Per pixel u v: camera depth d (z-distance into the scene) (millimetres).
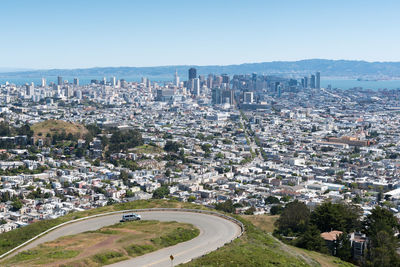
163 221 158875
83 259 114562
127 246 125125
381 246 150500
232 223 158125
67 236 138250
